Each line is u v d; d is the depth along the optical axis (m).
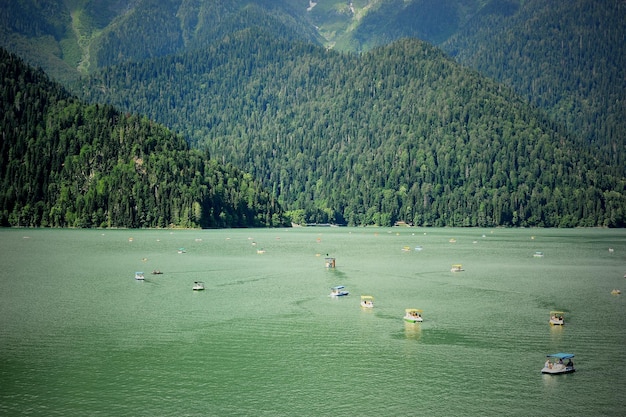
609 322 116.44
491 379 86.56
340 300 136.50
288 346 100.62
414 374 88.31
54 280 160.50
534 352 98.06
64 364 91.62
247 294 142.88
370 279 167.62
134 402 79.00
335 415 75.56
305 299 137.25
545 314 123.12
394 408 77.50
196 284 149.75
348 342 102.88
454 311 125.62
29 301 132.38
